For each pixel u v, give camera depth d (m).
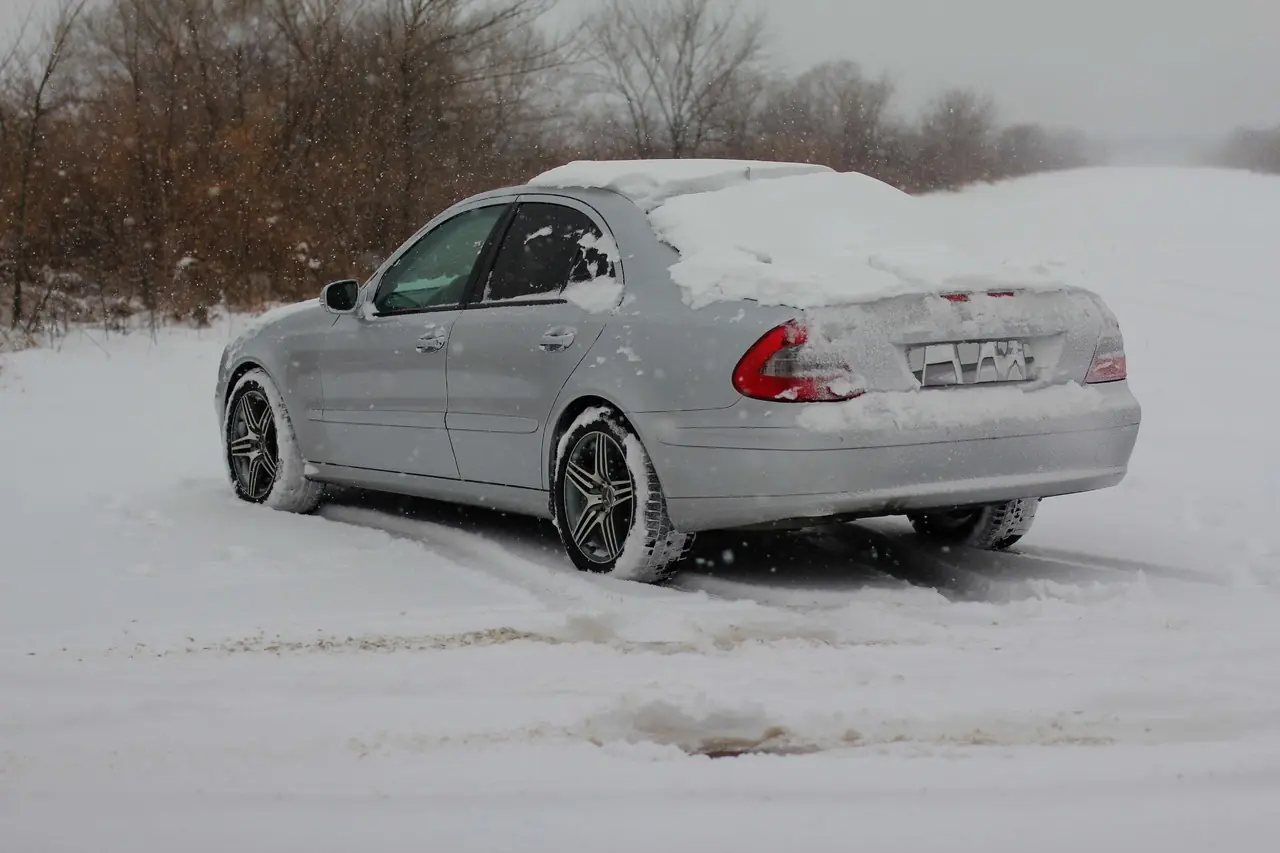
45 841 2.29
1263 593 4.64
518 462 5.32
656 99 28.27
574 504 5.08
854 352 4.39
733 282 4.63
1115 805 2.44
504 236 5.65
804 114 32.28
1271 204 30.27
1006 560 5.38
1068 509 6.59
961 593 4.96
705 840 2.27
